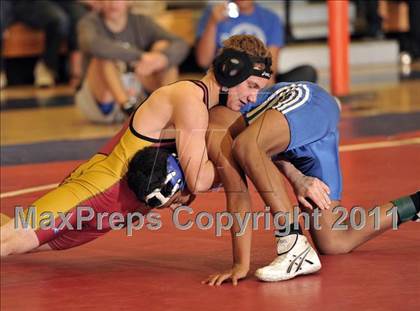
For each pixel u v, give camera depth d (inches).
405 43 1131.9
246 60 359.9
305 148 381.7
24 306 332.8
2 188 527.8
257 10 754.2
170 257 389.7
